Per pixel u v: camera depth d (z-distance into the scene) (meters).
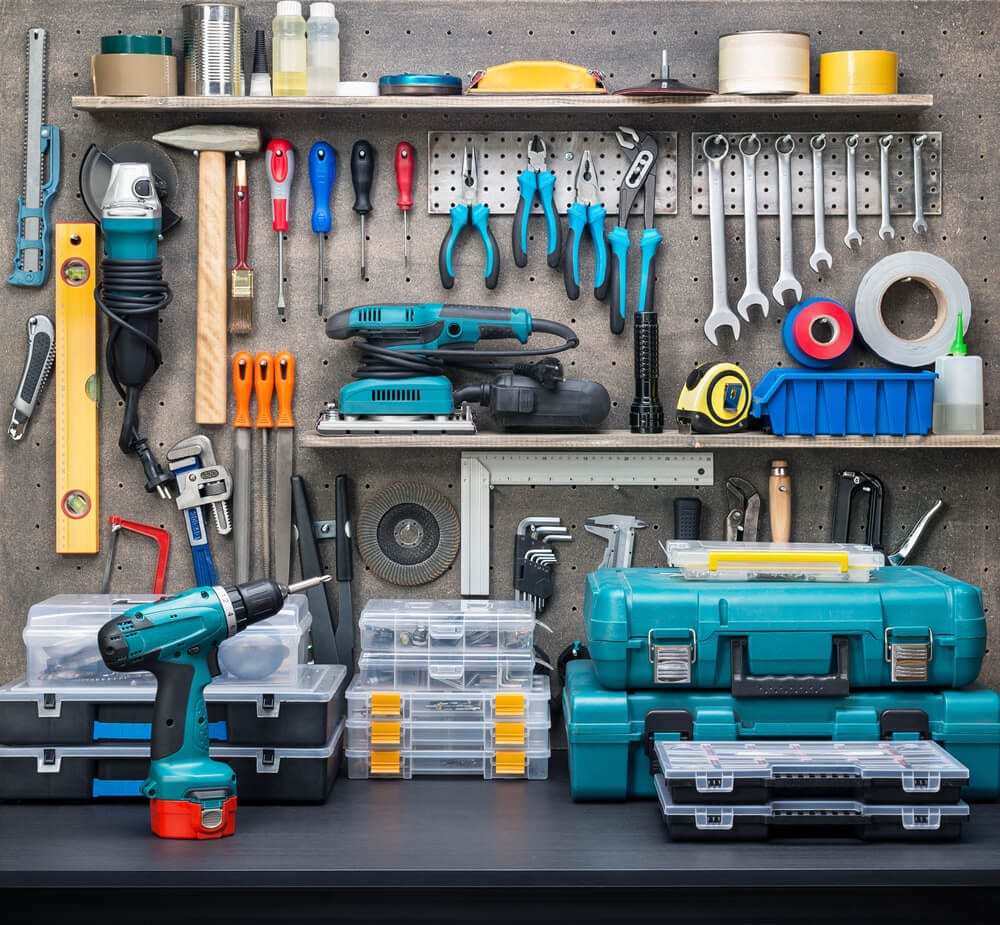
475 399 2.56
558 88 2.51
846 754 2.19
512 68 2.51
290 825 2.18
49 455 2.69
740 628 2.28
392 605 2.55
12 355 2.68
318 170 2.63
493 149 2.67
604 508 2.72
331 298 2.69
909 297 2.71
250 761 2.30
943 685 2.32
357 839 2.11
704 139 2.66
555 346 2.67
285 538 2.68
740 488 2.69
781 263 2.66
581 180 2.66
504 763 2.44
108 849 2.06
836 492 2.71
